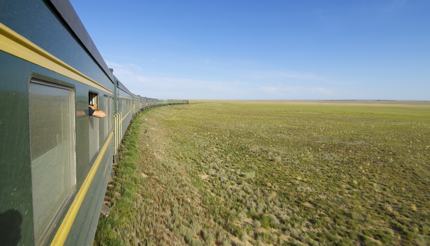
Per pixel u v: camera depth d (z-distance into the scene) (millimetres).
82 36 3236
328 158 15977
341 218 7512
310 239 6266
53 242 2152
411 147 21062
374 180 11695
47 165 2105
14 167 1504
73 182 2818
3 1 1388
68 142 2682
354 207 8422
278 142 21219
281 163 13875
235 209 7406
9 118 1450
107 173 6484
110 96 7457
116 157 9766
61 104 2461
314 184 10594
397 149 20031
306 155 16562
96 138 4555
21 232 1597
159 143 16156
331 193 9641
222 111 66125
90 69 4027
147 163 10578
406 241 6535
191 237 5551
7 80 1427
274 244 5973
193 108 75812
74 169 2828
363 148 20031
